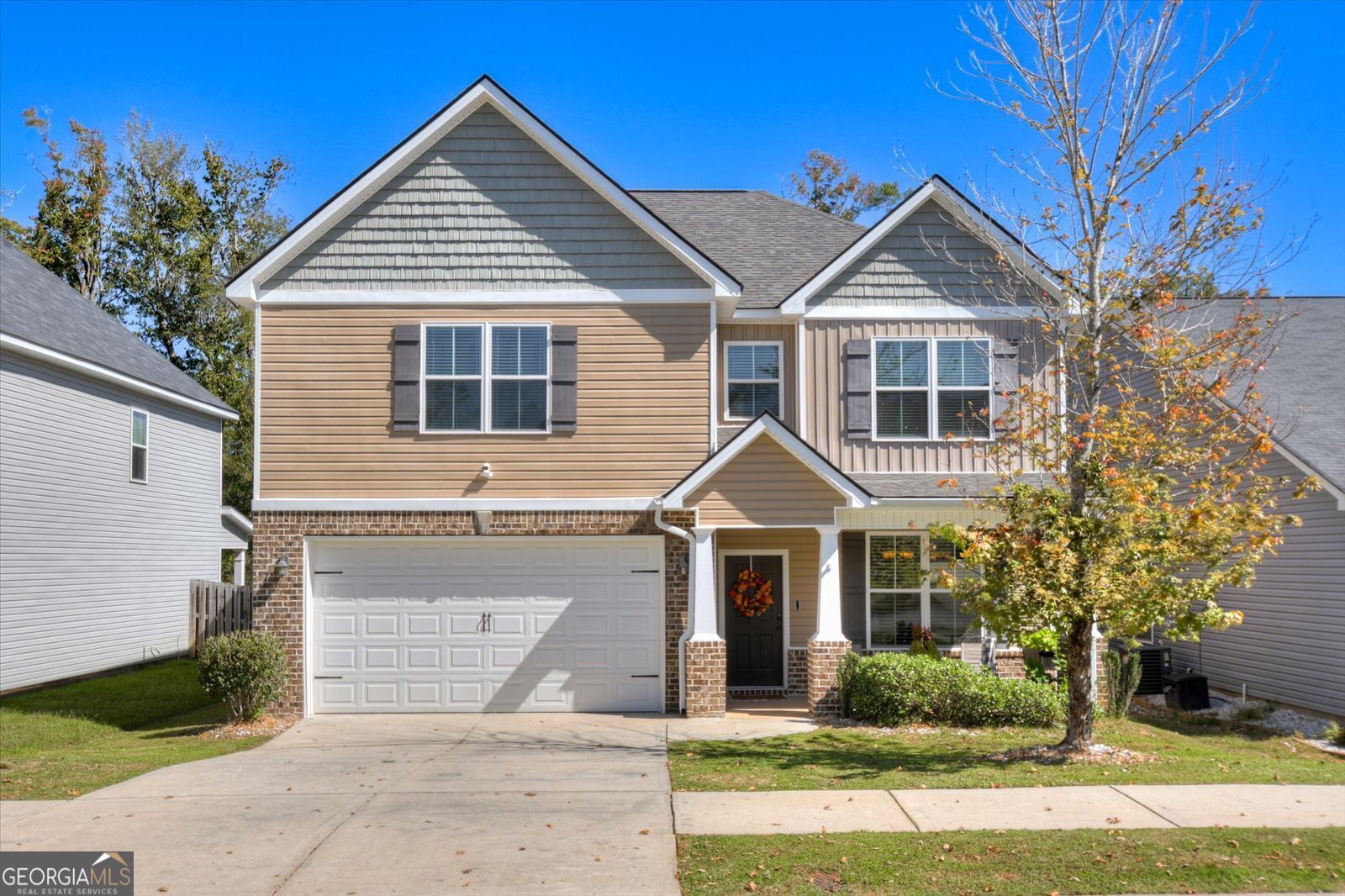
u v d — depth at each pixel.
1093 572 10.38
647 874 7.55
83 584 19.70
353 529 15.39
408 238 15.70
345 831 8.74
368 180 15.55
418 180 15.78
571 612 15.73
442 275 15.67
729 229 20.05
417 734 13.95
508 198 15.78
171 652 23.17
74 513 19.39
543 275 15.70
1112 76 12.14
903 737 12.97
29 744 13.58
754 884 7.29
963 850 7.91
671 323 15.70
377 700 15.59
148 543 22.27
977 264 16.56
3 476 17.33
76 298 23.08
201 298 35.69
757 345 17.08
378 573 15.71
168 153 36.84
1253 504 10.80
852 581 17.16
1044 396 12.08
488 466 15.48
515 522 15.47
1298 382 18.14
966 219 16.23
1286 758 12.55
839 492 14.79
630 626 15.72
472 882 7.45
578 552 15.80
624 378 15.65
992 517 15.35
